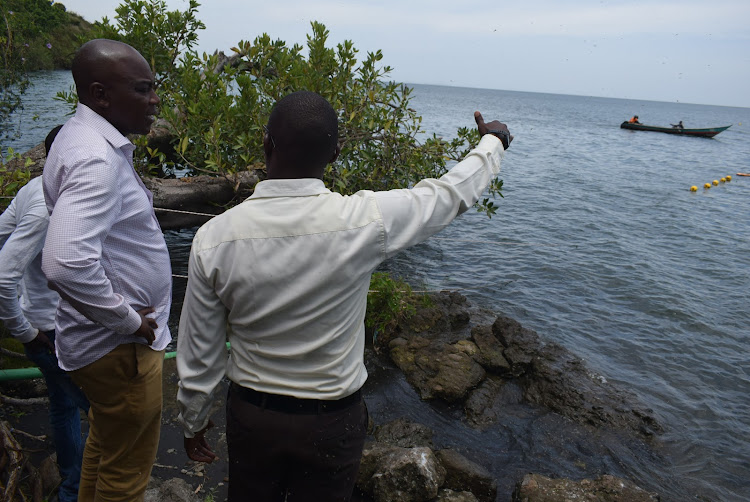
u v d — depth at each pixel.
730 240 12.05
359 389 1.71
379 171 7.09
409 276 8.21
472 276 8.50
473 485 3.62
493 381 5.15
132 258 2.00
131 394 2.08
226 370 1.74
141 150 5.96
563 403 4.86
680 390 5.57
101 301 1.76
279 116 1.51
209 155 6.19
